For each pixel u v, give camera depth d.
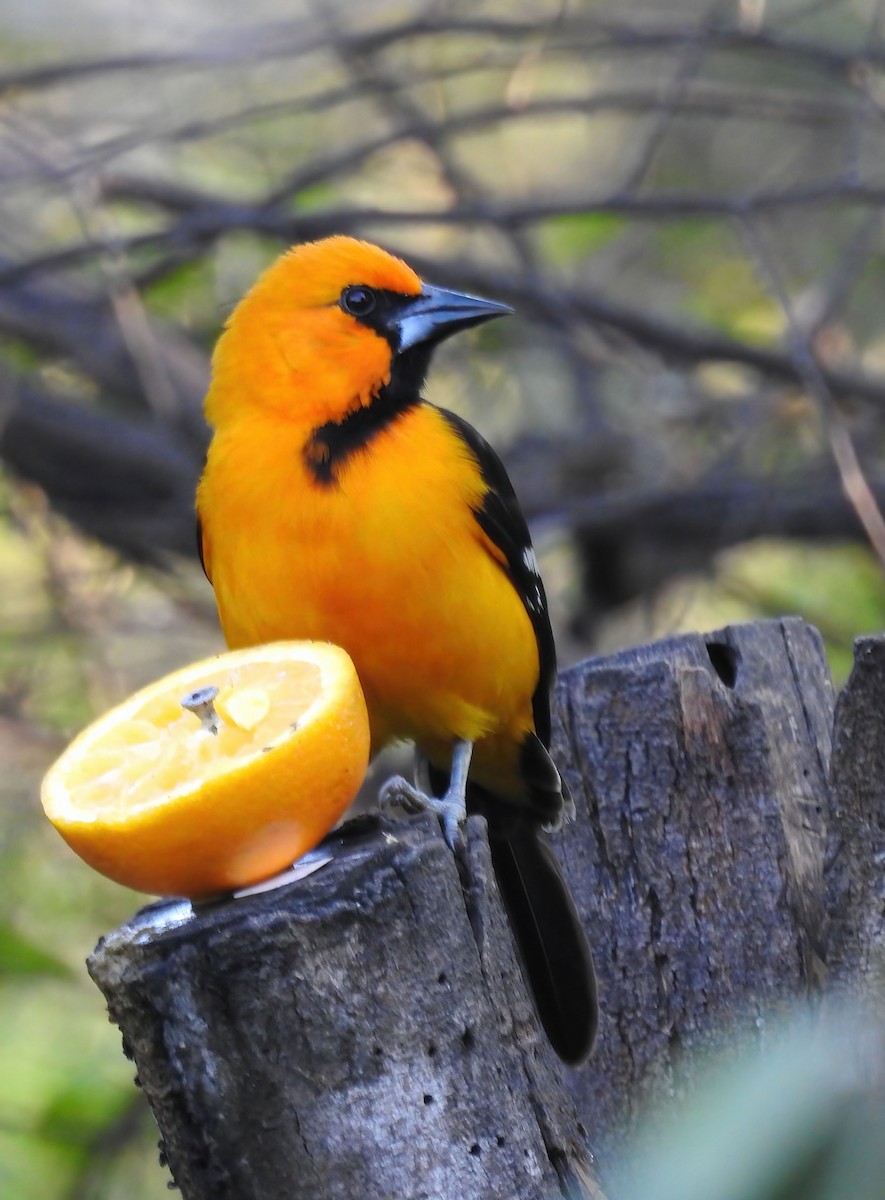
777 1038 7.28
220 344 8.26
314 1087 5.28
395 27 14.77
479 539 7.87
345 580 7.50
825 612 17.89
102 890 15.61
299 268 8.08
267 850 5.43
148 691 6.02
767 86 17.86
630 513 15.76
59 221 17.34
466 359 17.28
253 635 7.82
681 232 18.31
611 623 18.22
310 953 5.27
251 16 17.97
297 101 14.58
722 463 15.77
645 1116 7.45
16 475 15.76
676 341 16.48
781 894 7.52
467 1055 5.46
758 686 8.34
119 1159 14.38
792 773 8.01
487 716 8.19
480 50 17.81
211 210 15.02
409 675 7.87
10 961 13.77
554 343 17.00
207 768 5.56
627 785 7.81
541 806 8.49
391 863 5.44
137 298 14.74
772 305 18.31
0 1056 15.01
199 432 15.67
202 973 5.25
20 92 15.33
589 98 14.68
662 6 17.84
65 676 16.03
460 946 5.53
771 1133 2.17
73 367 16.36
